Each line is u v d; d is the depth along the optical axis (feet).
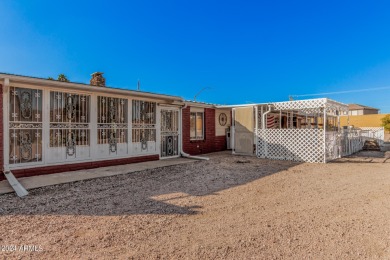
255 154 42.60
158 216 13.65
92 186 20.61
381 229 11.82
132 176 24.82
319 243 10.37
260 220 13.03
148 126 35.09
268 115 51.62
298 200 16.74
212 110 48.49
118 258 9.12
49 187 20.06
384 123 97.04
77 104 27.35
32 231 11.60
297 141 36.94
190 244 10.27
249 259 9.08
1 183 20.74
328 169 29.35
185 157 39.52
